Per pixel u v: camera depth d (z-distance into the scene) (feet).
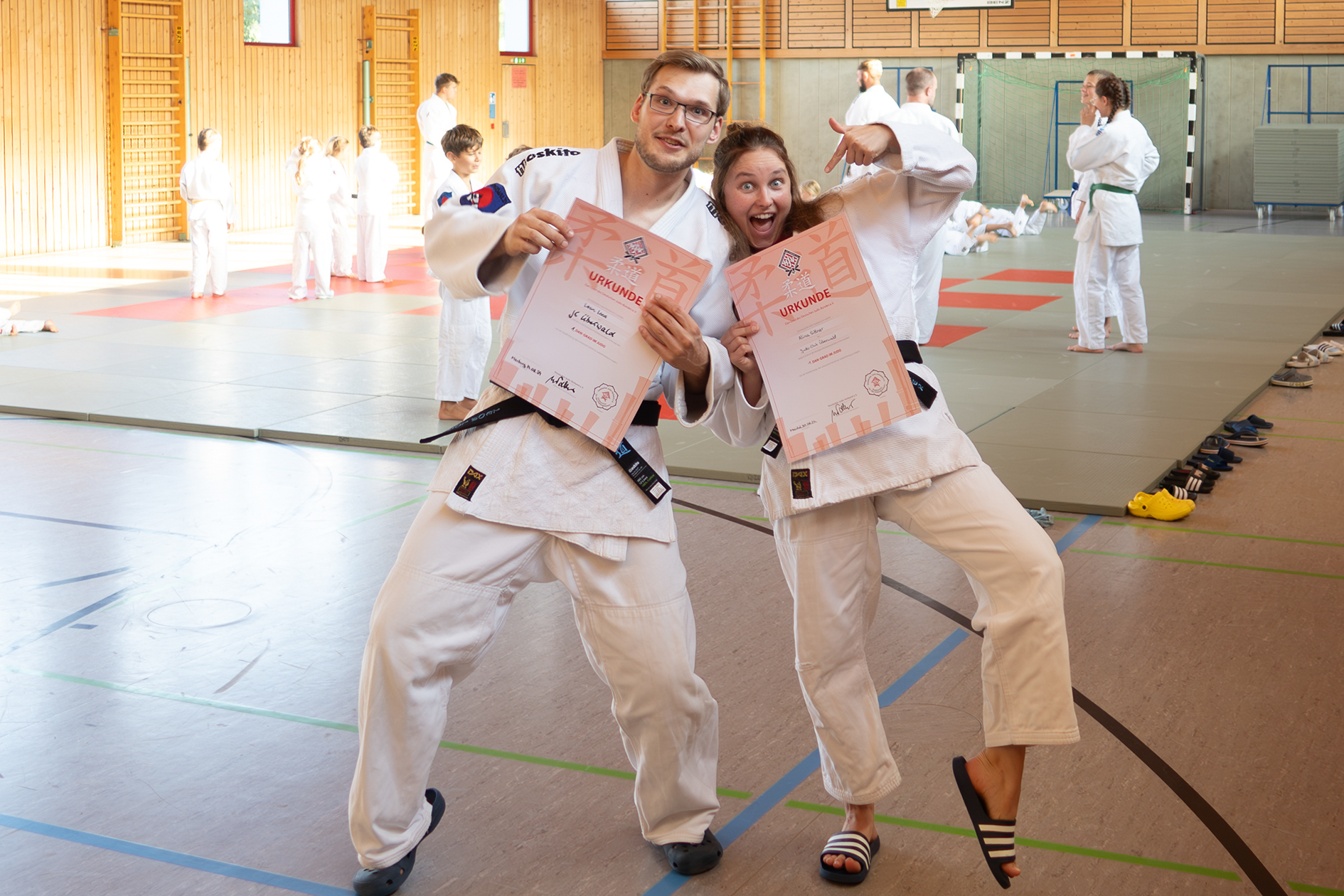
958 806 9.53
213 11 54.65
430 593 7.93
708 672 12.12
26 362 27.99
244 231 57.26
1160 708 11.21
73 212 50.52
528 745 10.61
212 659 12.41
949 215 8.62
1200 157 69.26
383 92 63.46
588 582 8.15
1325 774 9.98
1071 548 15.96
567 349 8.00
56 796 9.68
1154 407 23.53
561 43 75.00
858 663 8.64
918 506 8.21
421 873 8.66
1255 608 13.74
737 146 8.39
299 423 22.36
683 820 8.75
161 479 19.22
